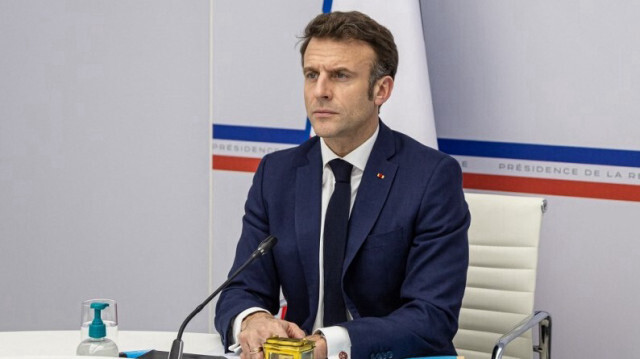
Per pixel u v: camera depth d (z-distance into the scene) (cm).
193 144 508
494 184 431
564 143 416
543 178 421
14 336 264
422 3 435
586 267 418
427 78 405
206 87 502
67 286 545
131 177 524
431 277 272
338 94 270
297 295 289
